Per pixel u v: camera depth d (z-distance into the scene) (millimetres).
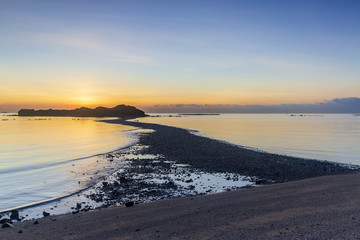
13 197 19047
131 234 10430
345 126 124625
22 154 39750
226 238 9320
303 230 9578
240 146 48125
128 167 29094
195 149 43094
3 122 182750
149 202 16250
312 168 28484
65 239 10266
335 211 11688
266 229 9977
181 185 21484
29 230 11719
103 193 19594
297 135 73312
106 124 149375
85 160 33969
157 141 56125
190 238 9570
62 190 20656
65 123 165125
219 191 19641
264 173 25922
